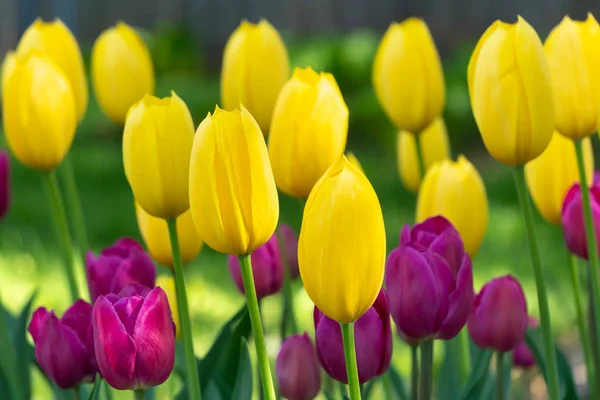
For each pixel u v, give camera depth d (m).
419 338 0.93
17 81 1.03
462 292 0.92
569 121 0.99
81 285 1.89
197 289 2.50
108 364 0.89
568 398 1.11
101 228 3.19
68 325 0.96
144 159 0.90
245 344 1.02
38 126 1.03
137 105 0.91
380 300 0.90
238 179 0.85
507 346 1.01
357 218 0.83
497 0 5.73
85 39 6.63
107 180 3.92
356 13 6.18
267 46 1.06
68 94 1.04
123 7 6.62
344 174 0.83
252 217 0.85
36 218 3.31
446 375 1.15
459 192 1.05
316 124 0.95
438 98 1.11
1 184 1.17
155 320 0.89
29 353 1.11
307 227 0.84
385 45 1.11
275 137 0.96
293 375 1.00
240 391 1.02
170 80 5.87
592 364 1.14
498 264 2.67
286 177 0.96
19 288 2.55
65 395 1.07
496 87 0.92
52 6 5.62
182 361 1.07
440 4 5.93
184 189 0.91
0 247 2.96
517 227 3.01
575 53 0.98
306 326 2.16
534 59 0.92
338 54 5.30
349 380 0.86
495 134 0.93
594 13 5.36
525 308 1.01
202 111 5.09
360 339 0.90
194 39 6.43
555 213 1.09
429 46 1.10
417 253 0.92
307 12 6.29
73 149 4.56
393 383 1.16
